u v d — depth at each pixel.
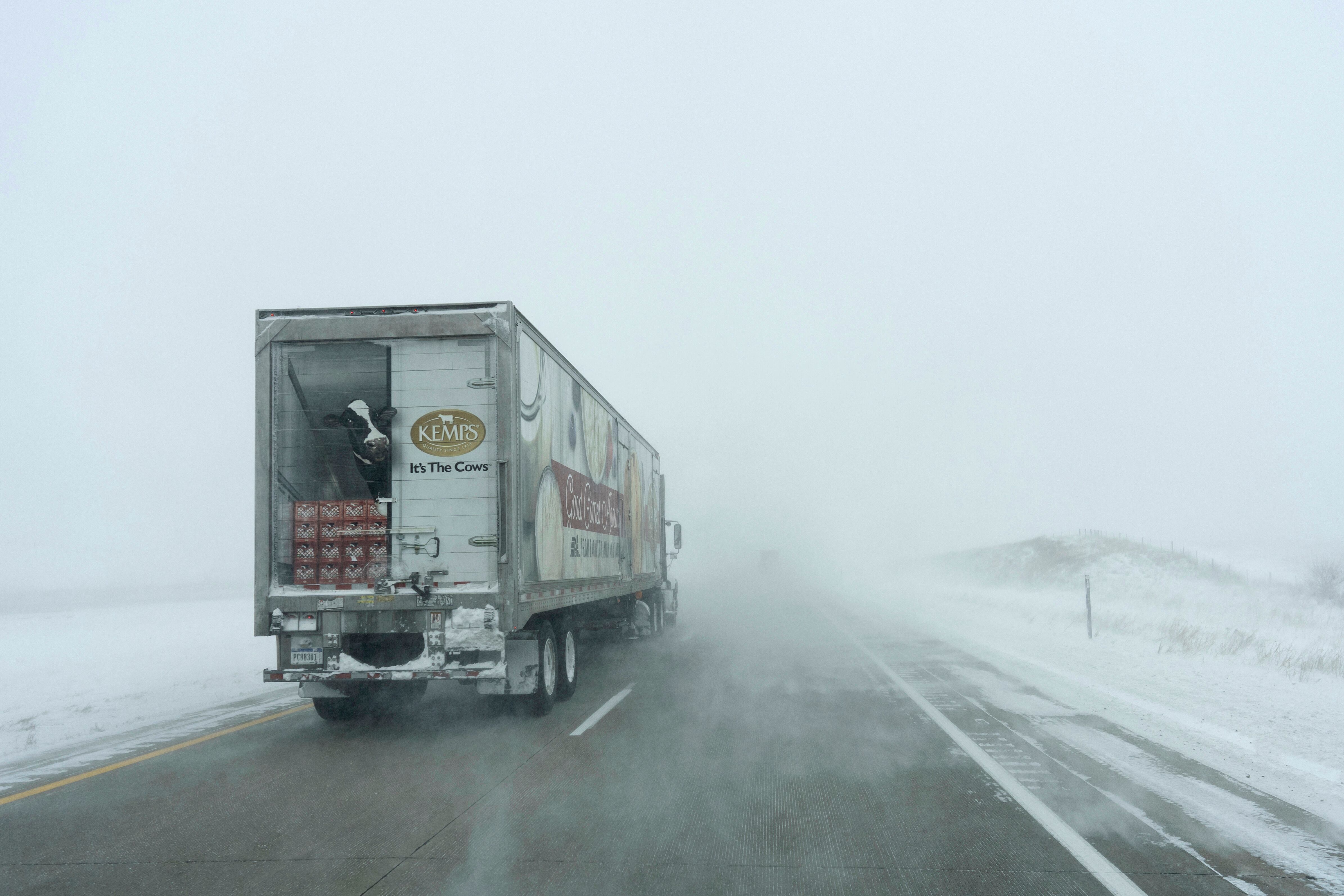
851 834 5.57
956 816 5.93
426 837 5.61
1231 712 9.40
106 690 12.80
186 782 7.23
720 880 4.76
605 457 13.79
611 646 18.27
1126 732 8.69
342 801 6.55
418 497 9.06
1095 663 13.96
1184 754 7.71
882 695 11.27
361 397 9.18
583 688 12.32
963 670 13.64
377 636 9.54
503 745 8.53
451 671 8.84
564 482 11.02
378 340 9.17
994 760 7.55
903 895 4.51
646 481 18.44
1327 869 4.84
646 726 9.38
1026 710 10.00
